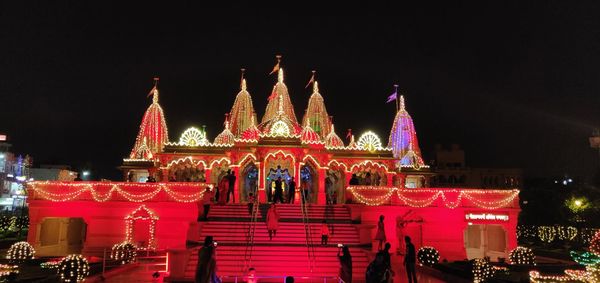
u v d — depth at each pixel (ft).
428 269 84.23
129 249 88.38
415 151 161.89
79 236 143.84
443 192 108.68
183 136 146.51
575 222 156.15
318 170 134.31
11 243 119.65
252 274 61.21
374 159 141.90
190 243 87.81
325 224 89.15
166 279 71.61
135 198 103.91
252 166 138.72
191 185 104.06
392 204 106.11
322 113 166.09
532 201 180.45
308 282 73.67
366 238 90.84
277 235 92.02
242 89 167.73
